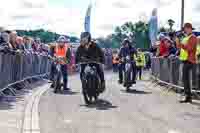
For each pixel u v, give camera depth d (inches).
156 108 390.3
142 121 317.4
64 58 565.3
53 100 447.2
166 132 275.3
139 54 868.6
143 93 538.6
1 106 384.2
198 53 470.3
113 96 496.7
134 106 404.2
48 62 829.2
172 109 383.9
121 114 352.2
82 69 438.0
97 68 433.1
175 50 617.0
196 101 448.1
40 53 751.1
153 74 753.0
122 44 574.2
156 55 706.2
